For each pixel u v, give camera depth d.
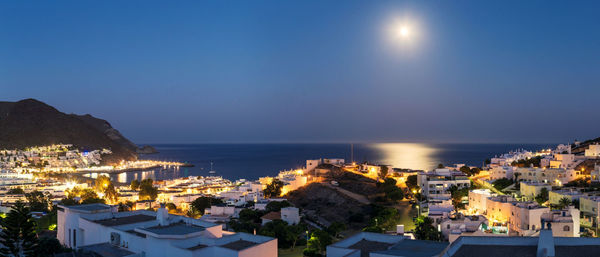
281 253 114.38
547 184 171.62
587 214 131.25
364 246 53.88
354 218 154.62
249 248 57.12
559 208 129.75
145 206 191.00
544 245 36.31
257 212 160.75
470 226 100.81
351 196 191.00
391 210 146.12
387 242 55.44
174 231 63.47
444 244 52.25
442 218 118.12
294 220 144.75
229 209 161.50
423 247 51.00
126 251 64.81
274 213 152.88
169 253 59.81
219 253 57.56
